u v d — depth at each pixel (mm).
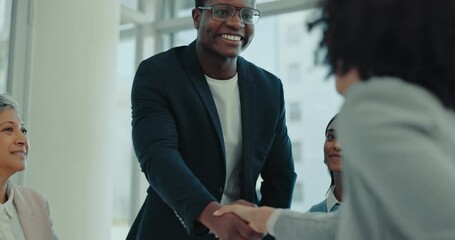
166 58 1646
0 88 3465
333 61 687
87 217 3545
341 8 677
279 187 1719
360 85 644
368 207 615
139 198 4707
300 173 3785
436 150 583
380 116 604
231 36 1582
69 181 3451
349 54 664
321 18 708
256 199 1669
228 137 1623
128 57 4859
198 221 1302
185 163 1563
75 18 3531
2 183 2156
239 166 1643
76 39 3525
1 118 2199
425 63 625
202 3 1609
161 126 1510
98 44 3654
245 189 1613
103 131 3674
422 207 560
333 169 2051
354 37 652
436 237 558
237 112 1646
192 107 1567
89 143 3564
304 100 3816
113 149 3812
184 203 1319
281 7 4176
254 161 1633
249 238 1146
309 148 3777
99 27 3666
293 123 3834
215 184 1585
